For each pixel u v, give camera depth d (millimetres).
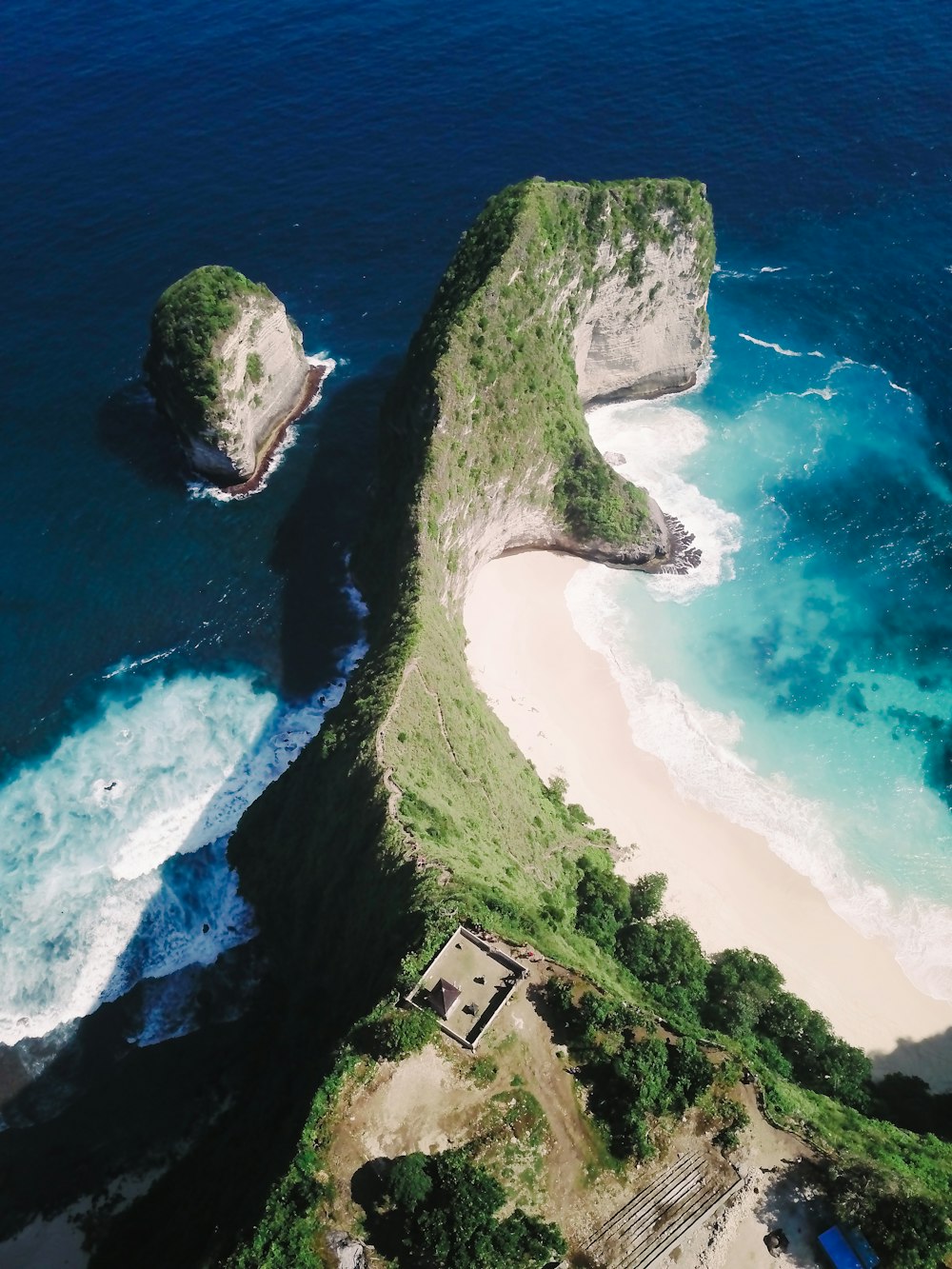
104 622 86938
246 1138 54281
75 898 70812
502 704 79750
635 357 101938
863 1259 43625
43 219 120812
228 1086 60875
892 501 96812
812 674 84062
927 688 83125
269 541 93000
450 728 67250
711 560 92625
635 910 67438
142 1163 58062
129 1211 56062
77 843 73688
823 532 94500
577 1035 49312
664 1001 58656
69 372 105250
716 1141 47375
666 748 79125
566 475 89625
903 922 70000
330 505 95875
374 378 106875
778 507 96562
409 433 80812
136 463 98250
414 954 50625
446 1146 46094
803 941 68875
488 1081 47906
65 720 80938
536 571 90875
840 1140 48562
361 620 86625
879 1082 61219
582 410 95312
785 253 120000
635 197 90312
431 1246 41938
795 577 91250
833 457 100562
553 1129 47000
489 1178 44531
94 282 113750
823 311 114188
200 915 69812
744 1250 44625
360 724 64562
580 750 78250
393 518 81562
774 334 112250
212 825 74812
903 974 67625
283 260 117062
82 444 99500
